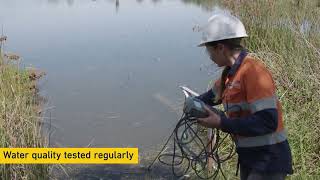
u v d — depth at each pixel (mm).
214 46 2838
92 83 8039
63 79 8227
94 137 5910
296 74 6023
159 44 10875
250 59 2809
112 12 15609
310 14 8516
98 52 10133
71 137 5867
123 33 12109
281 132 2846
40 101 7090
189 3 17422
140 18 14422
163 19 14180
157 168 5109
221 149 5074
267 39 8484
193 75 8492
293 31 7715
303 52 6531
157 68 8945
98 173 5023
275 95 2775
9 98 5254
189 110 3010
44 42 11023
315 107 5332
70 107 6895
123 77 8359
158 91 7613
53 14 15148
